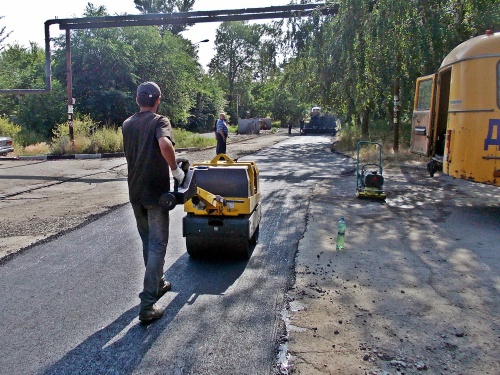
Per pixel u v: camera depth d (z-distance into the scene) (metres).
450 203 8.59
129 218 7.45
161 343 3.39
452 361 3.14
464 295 4.27
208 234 5.08
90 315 3.86
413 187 10.35
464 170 7.57
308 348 3.30
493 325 3.67
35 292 4.36
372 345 3.34
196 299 4.19
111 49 30.59
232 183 5.17
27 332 3.57
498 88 7.19
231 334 3.51
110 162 16.80
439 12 14.09
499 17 13.83
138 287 4.49
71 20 16.38
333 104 21.05
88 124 22.11
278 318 3.79
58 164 16.16
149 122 3.62
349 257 5.39
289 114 68.56
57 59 31.53
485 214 7.67
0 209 8.20
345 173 12.74
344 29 15.57
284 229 6.70
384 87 16.03
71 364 3.12
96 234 6.46
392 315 3.84
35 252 5.62
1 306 4.05
